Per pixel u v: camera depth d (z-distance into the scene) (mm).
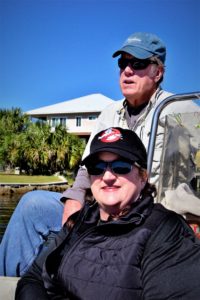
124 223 727
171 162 1058
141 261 701
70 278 754
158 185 1062
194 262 665
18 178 11570
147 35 1181
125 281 698
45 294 820
